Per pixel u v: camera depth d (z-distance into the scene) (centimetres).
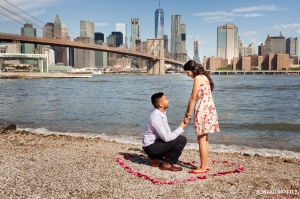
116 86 5919
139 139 1020
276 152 852
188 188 434
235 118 1672
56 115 1738
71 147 738
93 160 576
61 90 4528
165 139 501
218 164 575
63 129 1254
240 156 737
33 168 510
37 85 6072
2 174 471
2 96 3297
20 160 559
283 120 1587
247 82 8675
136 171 507
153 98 512
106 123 1430
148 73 19188
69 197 395
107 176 479
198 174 502
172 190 426
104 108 2148
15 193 402
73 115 1738
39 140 874
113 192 414
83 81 8462
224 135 1133
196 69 488
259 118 1672
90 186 434
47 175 476
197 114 488
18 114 1773
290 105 2505
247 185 450
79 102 2644
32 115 1733
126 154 646
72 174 484
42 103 2519
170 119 1591
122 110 2020
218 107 2325
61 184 439
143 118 1614
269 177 498
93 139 971
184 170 525
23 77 10719
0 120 1523
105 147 762
